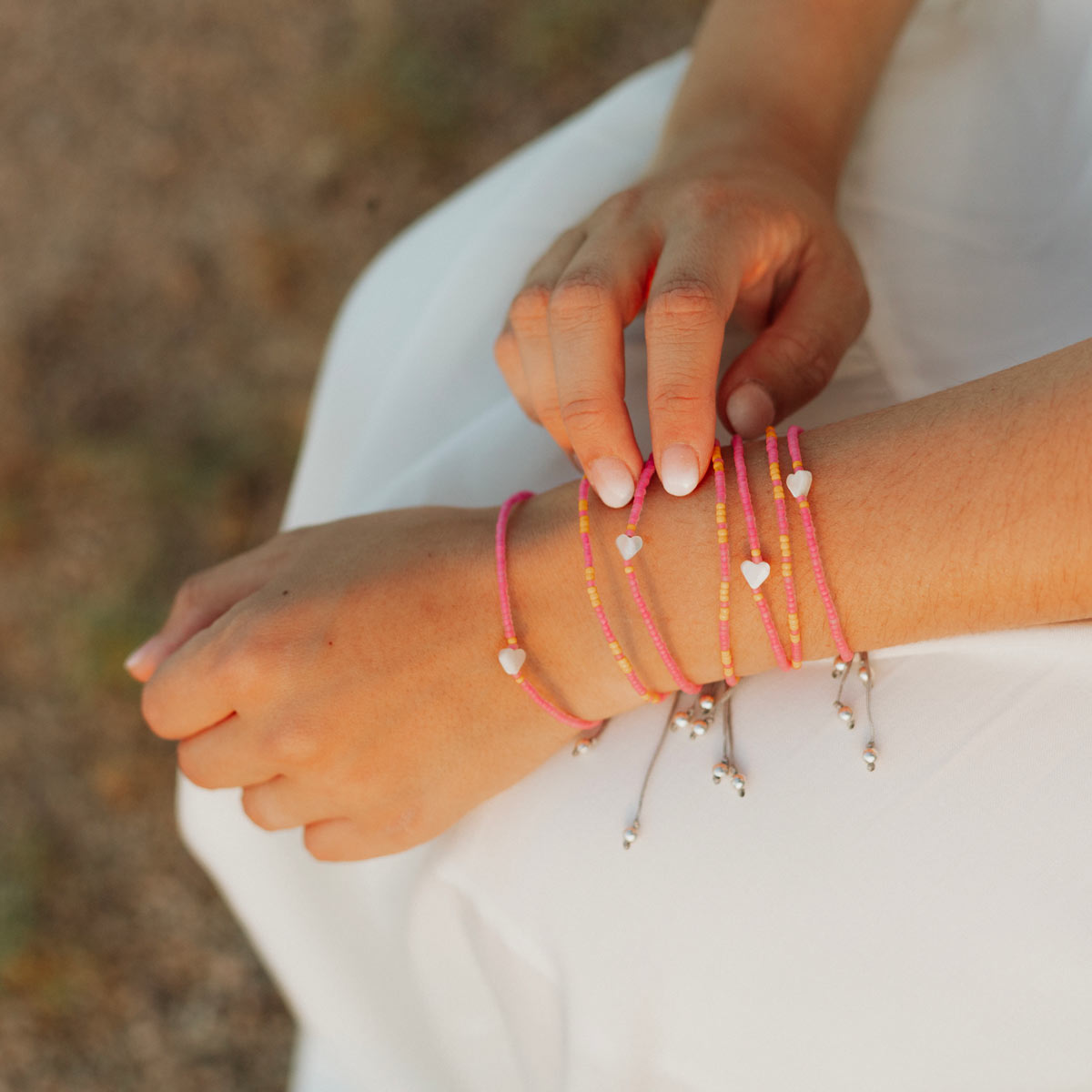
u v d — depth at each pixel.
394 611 0.52
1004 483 0.48
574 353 0.50
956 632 0.49
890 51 0.59
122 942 0.89
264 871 0.58
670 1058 0.50
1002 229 0.57
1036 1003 0.48
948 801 0.49
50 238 1.13
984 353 0.56
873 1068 0.49
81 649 0.97
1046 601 0.48
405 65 1.11
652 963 0.50
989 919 0.48
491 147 1.07
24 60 1.21
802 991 0.49
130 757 0.94
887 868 0.49
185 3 1.19
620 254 0.51
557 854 0.51
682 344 0.49
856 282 0.54
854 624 0.49
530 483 0.57
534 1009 0.52
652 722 0.52
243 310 1.06
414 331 0.61
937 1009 0.48
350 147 1.10
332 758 0.52
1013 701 0.49
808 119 0.57
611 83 1.07
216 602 0.55
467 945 0.54
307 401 1.02
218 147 1.13
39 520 1.02
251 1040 0.85
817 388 0.54
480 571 0.52
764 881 0.49
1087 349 0.49
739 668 0.51
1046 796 0.48
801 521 0.49
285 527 0.64
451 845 0.53
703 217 0.52
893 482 0.49
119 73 1.19
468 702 0.52
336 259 1.06
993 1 0.59
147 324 1.08
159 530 1.00
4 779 0.95
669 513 0.51
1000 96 0.58
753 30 0.58
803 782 0.50
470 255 0.61
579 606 0.51
